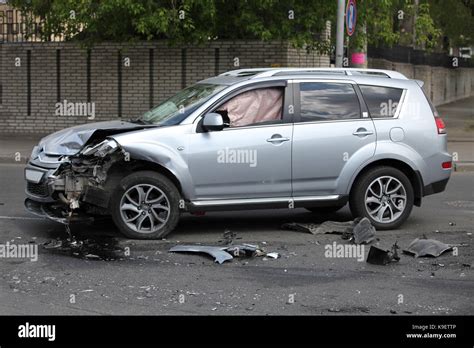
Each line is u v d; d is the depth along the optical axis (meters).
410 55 37.25
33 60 24.67
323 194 11.23
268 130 10.93
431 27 25.20
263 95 11.11
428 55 40.31
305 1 21.77
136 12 20.80
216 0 21.47
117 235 10.94
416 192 11.76
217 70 23.11
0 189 15.27
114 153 10.33
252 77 11.19
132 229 10.59
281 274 8.97
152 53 23.61
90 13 21.81
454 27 41.78
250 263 9.48
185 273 8.98
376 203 11.48
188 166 10.61
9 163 20.03
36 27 24.59
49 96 24.67
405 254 9.98
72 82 24.41
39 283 8.52
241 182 10.86
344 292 8.23
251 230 11.52
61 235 10.97
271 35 21.58
